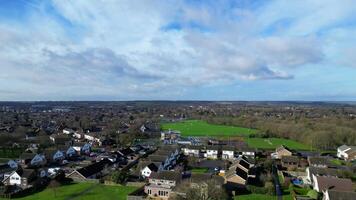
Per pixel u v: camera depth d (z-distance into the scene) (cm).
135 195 8156
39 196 8262
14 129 19788
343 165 12331
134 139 18975
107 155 13562
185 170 11481
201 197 7231
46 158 12875
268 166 11612
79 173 9775
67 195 8300
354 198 7275
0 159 12781
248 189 8600
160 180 9150
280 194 8456
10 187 8731
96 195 8294
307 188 9056
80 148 15000
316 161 11794
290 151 14138
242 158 11925
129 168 11469
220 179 8825
